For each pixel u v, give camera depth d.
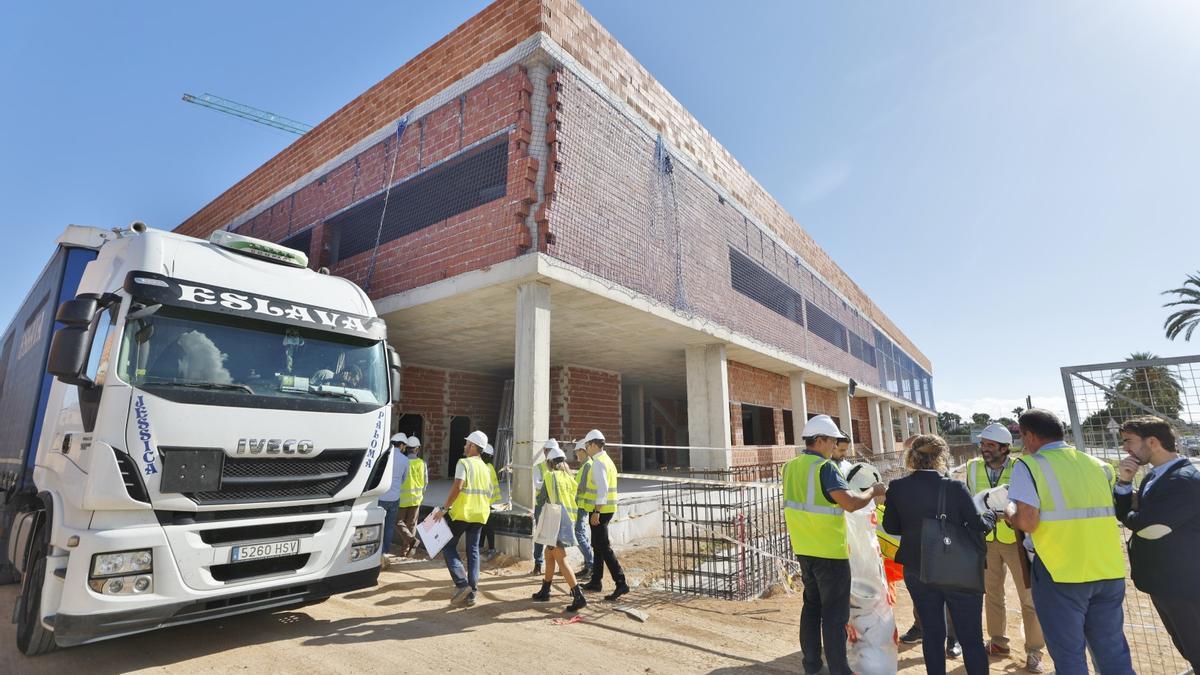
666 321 11.78
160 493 4.21
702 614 6.09
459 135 10.17
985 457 5.22
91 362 4.56
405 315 11.33
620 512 9.87
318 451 5.07
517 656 4.77
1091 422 5.24
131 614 4.03
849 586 4.04
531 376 8.69
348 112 12.84
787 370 19.00
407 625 5.54
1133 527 3.65
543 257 8.64
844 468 4.87
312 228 13.08
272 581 4.68
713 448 13.27
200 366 4.73
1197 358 4.84
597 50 10.55
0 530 6.60
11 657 4.61
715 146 14.91
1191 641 3.47
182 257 5.09
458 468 6.48
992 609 5.06
